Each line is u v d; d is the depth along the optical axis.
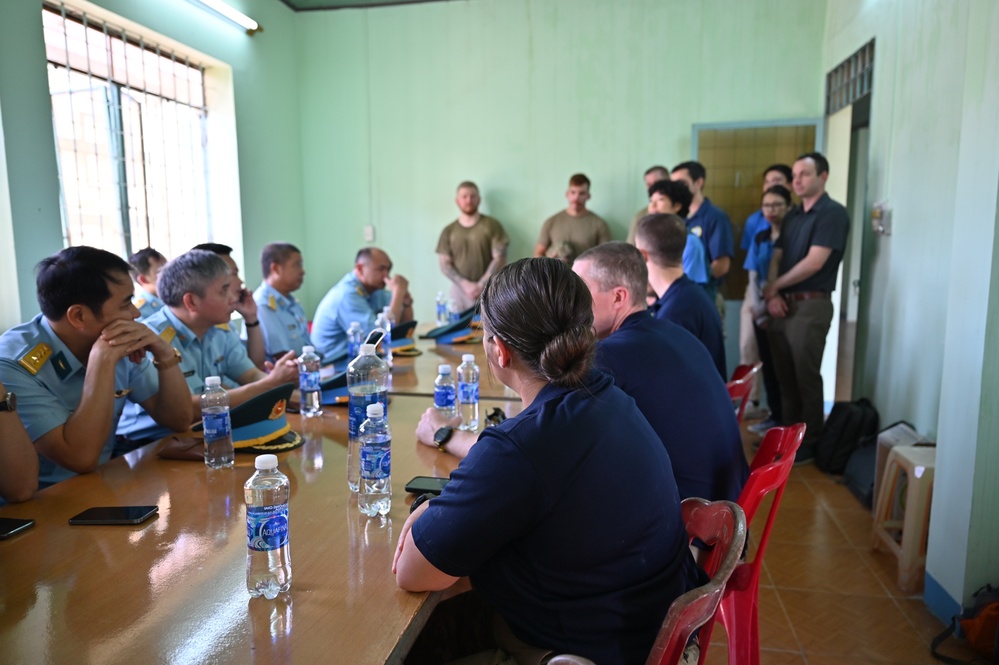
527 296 1.12
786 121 4.96
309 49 5.70
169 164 4.43
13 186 3.14
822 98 5.02
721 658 2.16
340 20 5.62
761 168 5.04
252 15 5.03
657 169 4.86
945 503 2.30
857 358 4.09
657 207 3.69
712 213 4.40
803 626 2.30
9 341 1.74
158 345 1.94
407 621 1.00
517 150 5.50
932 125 3.05
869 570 2.67
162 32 4.11
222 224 4.93
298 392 2.37
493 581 1.14
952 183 2.83
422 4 5.49
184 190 4.59
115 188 3.93
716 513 1.24
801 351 3.88
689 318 2.41
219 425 1.69
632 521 1.08
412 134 5.64
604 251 1.92
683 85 5.21
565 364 1.12
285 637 0.96
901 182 3.43
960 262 2.21
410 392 2.52
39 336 1.77
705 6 5.10
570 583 1.08
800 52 5.02
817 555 2.80
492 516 1.03
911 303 3.25
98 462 1.77
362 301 3.71
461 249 5.39
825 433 3.76
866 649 2.18
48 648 0.94
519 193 5.54
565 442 1.05
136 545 1.25
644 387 1.69
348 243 5.86
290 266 3.48
